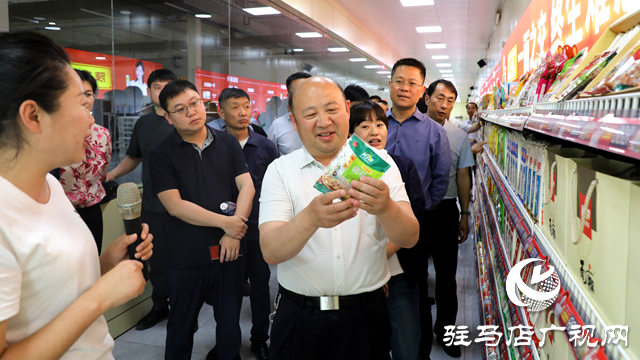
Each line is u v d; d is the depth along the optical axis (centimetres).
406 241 125
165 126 299
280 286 147
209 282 221
